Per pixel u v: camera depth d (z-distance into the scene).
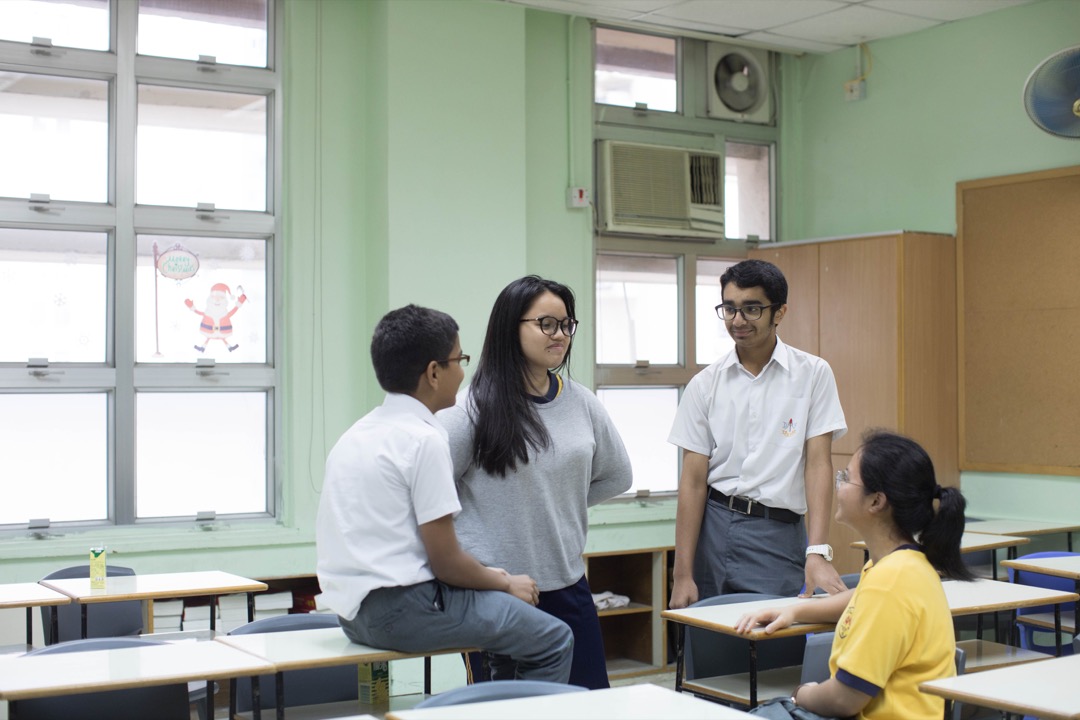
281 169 4.98
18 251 4.52
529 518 2.57
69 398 4.61
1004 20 5.40
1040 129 4.85
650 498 5.87
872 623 2.24
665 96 6.00
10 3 4.52
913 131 5.79
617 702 1.95
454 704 1.97
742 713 1.88
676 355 6.01
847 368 5.55
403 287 4.94
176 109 4.82
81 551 4.41
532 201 5.50
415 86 4.99
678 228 5.86
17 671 2.15
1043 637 4.71
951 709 2.49
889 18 5.55
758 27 5.72
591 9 5.37
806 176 6.35
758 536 3.32
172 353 4.78
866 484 2.34
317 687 2.78
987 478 5.45
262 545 4.75
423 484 2.33
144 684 2.08
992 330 5.41
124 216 4.66
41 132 4.57
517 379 2.58
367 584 2.31
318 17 5.02
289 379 4.92
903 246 5.37
